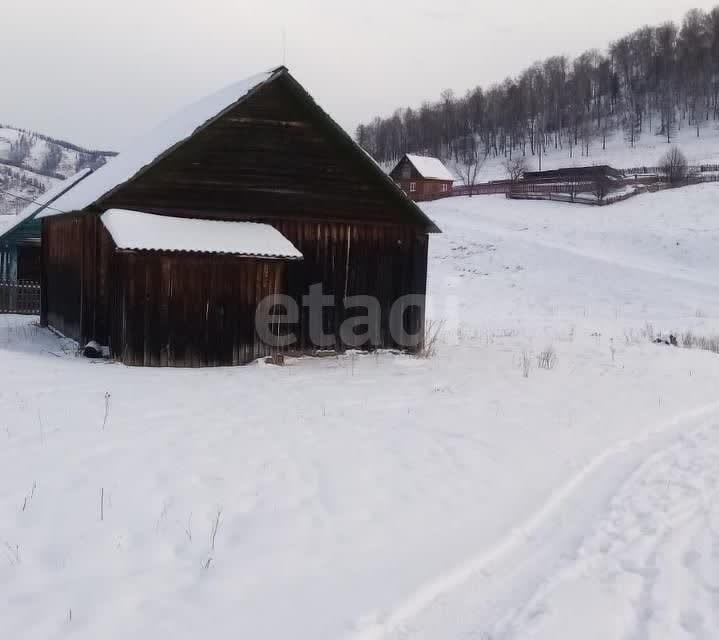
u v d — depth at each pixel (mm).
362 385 13750
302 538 6137
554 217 58562
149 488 7035
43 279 24953
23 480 7070
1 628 4434
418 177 83250
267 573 5445
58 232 22266
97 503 6570
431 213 66375
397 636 4742
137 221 15195
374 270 18219
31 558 5430
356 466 8266
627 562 6145
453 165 127125
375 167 17703
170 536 5977
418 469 8344
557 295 38625
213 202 16562
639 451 10094
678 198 58062
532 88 146625
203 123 16109
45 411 9875
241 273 15836
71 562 5402
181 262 15227
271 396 12086
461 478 8117
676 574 5898
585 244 49625
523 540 6578
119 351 15172
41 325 24734
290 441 9148
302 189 17359
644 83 137250
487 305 36656
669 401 13828
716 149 98000
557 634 4816
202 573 5375
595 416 12062
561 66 156500
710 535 6828
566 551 6344
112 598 4898
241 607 4910
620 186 66625
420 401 12453
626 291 38250
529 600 5332
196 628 4598
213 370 14859
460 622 4969
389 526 6555
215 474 7590
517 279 42312
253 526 6316
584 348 21219
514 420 11328
